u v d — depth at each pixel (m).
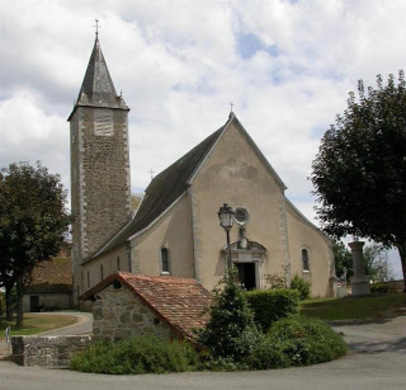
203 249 33.00
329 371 12.31
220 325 13.66
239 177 34.78
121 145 43.09
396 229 24.27
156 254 32.12
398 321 20.91
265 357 13.08
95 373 12.49
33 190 30.27
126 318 14.64
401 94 24.34
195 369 12.84
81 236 41.12
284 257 34.84
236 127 35.38
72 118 44.78
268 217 35.00
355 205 24.27
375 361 13.66
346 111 25.45
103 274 37.41
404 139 23.30
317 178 25.25
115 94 44.03
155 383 10.80
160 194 38.44
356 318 22.27
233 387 10.22
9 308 33.59
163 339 13.89
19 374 12.30
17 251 28.52
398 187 22.66
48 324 29.47
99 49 45.16
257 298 16.19
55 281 49.59
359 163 23.20
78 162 42.03
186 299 15.27
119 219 42.00
